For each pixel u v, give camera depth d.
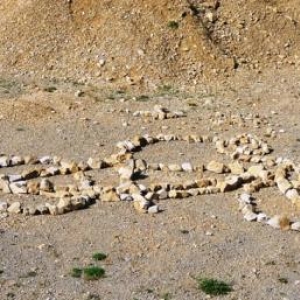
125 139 16.25
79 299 9.42
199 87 20.77
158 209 12.31
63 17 22.66
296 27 24.34
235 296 9.55
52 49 21.92
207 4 24.08
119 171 13.98
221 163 14.36
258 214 12.12
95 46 21.86
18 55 21.88
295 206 12.66
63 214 12.10
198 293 9.62
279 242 11.22
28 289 9.65
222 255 10.73
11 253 10.68
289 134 16.97
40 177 13.83
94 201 12.62
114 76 20.97
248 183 13.55
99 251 10.80
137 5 22.78
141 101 19.30
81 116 17.69
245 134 16.41
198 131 16.97
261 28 23.83
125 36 21.92
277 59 22.94
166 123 17.52
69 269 10.23
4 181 13.20
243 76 21.64
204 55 21.88
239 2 24.42
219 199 12.91
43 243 11.04
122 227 11.65
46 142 15.89
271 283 9.92
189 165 14.39
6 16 23.20
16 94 19.23
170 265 10.39
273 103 19.66
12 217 11.91
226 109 18.95
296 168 14.31
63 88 20.02
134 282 9.88
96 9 22.78
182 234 11.43
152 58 21.41
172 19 22.52
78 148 15.59
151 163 14.65
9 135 16.23
